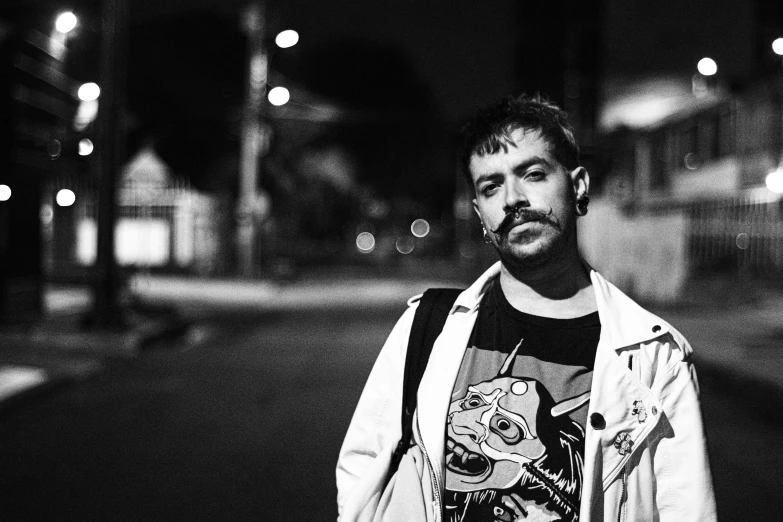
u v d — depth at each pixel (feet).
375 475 6.79
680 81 83.97
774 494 19.83
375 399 7.13
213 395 31.73
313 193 177.68
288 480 20.38
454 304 6.93
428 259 233.14
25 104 54.34
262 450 23.34
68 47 61.98
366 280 126.72
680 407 6.52
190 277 105.60
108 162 46.85
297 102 130.82
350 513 6.71
